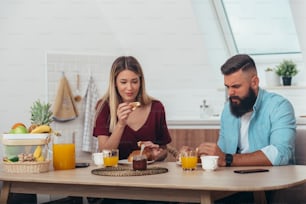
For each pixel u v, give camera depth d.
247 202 2.61
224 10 4.47
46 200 2.88
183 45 4.30
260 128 2.52
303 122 3.79
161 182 1.68
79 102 3.87
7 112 4.06
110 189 1.79
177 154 2.64
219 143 2.72
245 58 2.54
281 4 4.37
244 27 4.52
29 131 2.17
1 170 2.15
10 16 4.04
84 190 1.84
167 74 4.43
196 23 4.16
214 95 4.40
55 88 3.81
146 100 2.81
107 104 2.82
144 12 4.16
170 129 3.90
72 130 3.83
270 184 1.61
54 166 2.17
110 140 2.59
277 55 4.45
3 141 2.10
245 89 2.53
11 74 4.07
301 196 2.54
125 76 2.75
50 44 4.11
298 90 4.20
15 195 2.44
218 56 4.44
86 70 3.90
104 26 4.22
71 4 4.11
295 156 2.69
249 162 2.19
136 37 4.28
